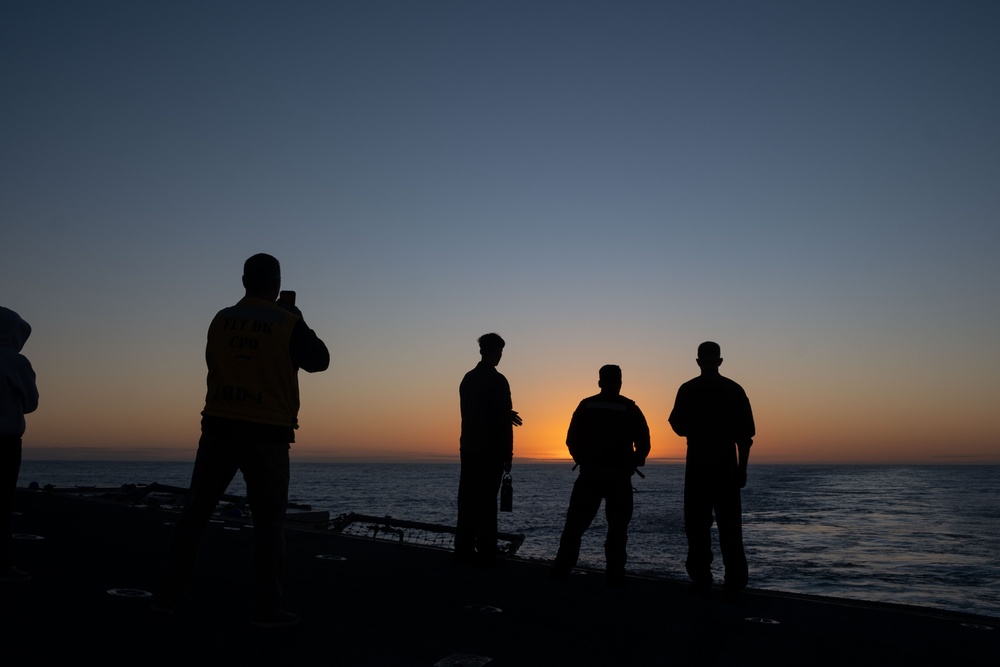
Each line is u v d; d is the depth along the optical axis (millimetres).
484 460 6117
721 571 23203
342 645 3383
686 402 5539
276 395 3605
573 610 4504
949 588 23688
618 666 3328
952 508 71938
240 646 3248
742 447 5359
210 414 3566
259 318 3650
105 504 9562
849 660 3594
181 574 3719
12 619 3453
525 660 3342
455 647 3479
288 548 6281
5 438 4305
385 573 5395
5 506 4324
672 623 4266
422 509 63219
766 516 60188
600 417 5773
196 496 3648
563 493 107188
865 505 76875
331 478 183125
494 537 6074
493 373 6316
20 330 4527
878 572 27219
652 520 50188
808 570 27734
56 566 4938
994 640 4090
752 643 3865
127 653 3045
